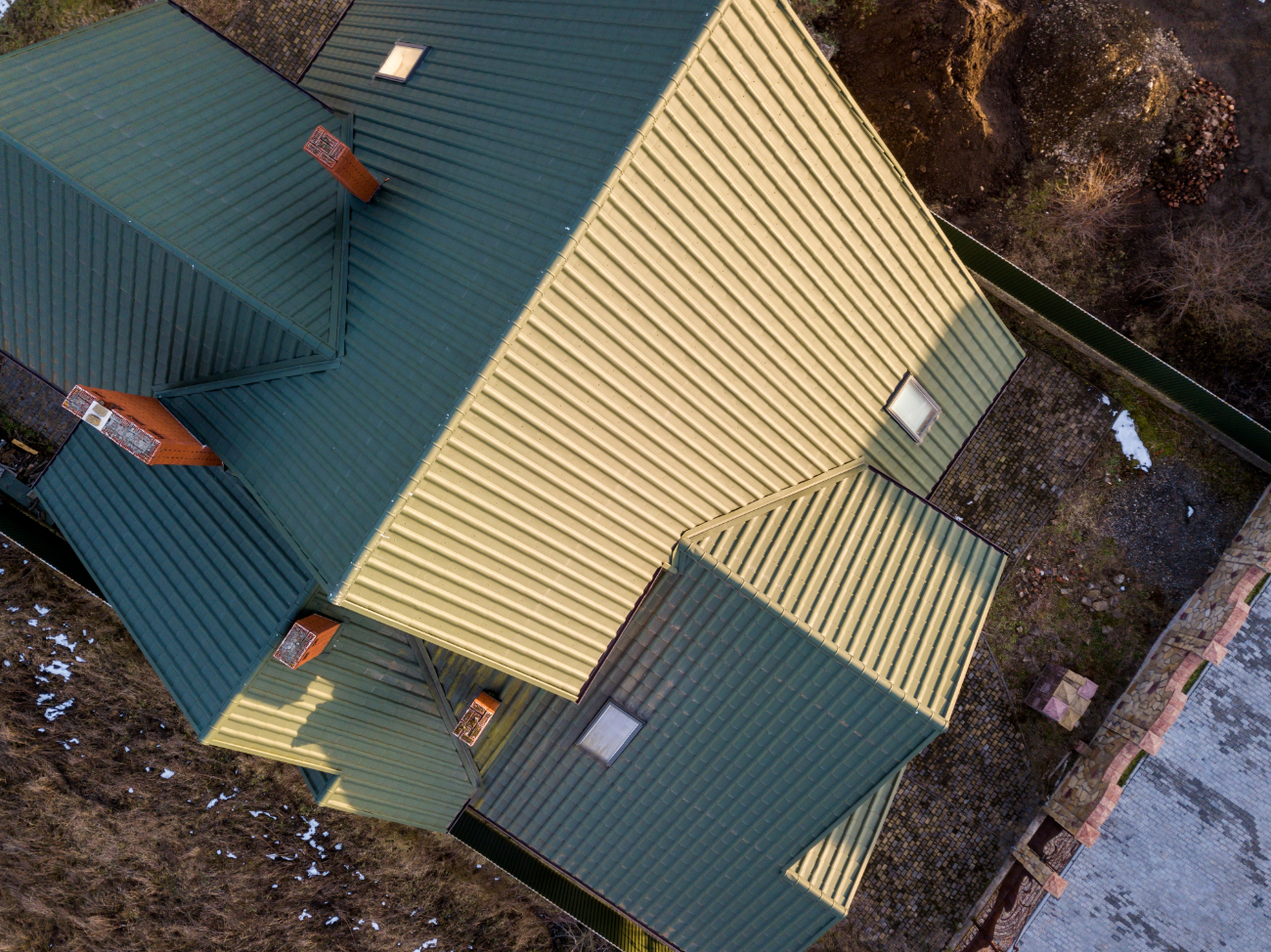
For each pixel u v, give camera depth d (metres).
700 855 13.60
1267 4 18.17
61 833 19.33
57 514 14.91
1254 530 17.98
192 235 11.23
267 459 11.82
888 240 12.03
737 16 9.51
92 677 19.28
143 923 19.52
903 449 13.48
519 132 10.66
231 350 12.09
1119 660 18.84
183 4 19.39
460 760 14.16
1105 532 18.97
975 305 13.78
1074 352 18.86
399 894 19.83
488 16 12.02
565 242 9.29
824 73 10.59
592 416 10.44
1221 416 17.81
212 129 12.77
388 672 13.38
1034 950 17.97
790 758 12.34
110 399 11.51
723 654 12.03
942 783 18.92
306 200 12.36
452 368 10.01
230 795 19.44
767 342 11.27
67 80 12.45
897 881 18.89
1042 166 18.38
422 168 11.67
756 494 12.16
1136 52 17.69
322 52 14.88
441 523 10.12
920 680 11.69
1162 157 18.33
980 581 12.76
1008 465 19.02
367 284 11.47
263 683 12.18
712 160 9.98
